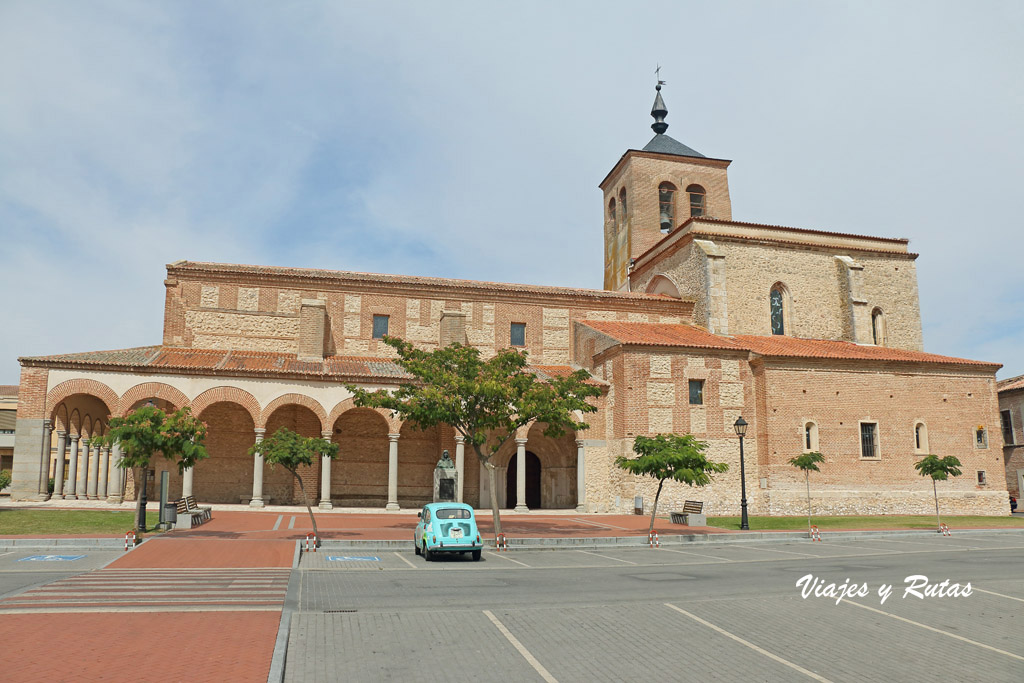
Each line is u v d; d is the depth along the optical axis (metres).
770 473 37.38
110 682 7.85
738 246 46.00
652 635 10.80
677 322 45.97
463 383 25.23
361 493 38.59
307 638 10.22
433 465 39.66
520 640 10.34
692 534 27.28
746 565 19.62
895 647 10.29
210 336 39.47
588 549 23.94
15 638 9.69
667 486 36.75
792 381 38.53
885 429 39.56
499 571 17.98
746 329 45.12
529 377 26.75
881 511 38.50
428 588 14.87
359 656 9.31
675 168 55.03
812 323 46.62
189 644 9.52
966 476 40.53
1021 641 10.71
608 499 37.84
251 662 8.71
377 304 42.19
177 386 33.91
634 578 16.84
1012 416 53.84
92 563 17.78
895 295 48.81
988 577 17.14
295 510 33.94
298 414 37.97
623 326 42.75
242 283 40.38
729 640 10.57
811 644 10.41
